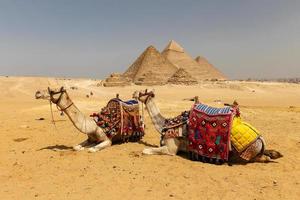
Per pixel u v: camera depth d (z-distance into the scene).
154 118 11.14
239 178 8.41
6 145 12.48
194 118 10.06
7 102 37.00
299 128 16.00
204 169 9.14
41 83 76.44
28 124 17.62
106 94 60.69
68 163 9.76
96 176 8.58
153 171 8.93
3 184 8.12
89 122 11.23
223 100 51.44
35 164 9.76
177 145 10.52
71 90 66.31
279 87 93.69
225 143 9.49
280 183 8.05
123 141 12.43
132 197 7.18
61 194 7.40
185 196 7.22
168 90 77.12
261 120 19.00
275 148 11.67
